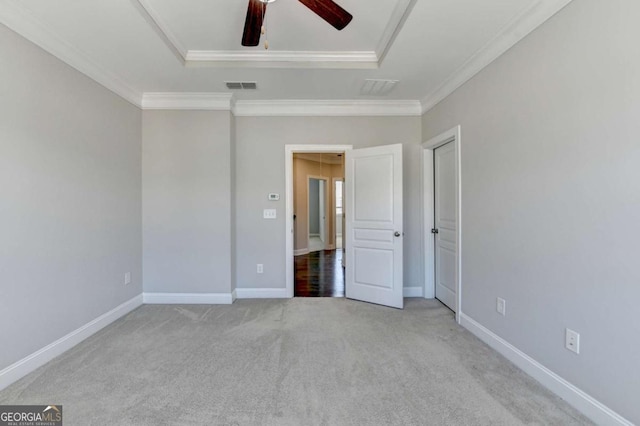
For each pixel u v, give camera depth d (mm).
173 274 3740
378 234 3723
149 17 2277
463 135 2992
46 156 2357
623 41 1531
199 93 3600
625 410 1545
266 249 3992
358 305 3689
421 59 2785
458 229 3078
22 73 2154
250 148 3953
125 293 3377
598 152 1665
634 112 1488
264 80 3248
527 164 2174
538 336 2090
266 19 2367
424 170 3920
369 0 2172
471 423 1689
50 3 2027
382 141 3982
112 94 3148
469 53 2674
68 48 2516
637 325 1489
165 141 3703
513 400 1888
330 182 8109
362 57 2941
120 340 2719
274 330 2941
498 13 2131
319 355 2449
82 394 1941
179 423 1689
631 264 1512
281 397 1917
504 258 2426
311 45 2783
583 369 1764
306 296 4074
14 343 2098
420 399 1896
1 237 2020
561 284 1907
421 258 4023
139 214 3648
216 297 3750
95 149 2900
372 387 2020
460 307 3080
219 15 2330
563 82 1872
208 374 2172
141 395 1932
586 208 1738
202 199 3721
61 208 2502
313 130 3961
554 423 1688
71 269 2607
